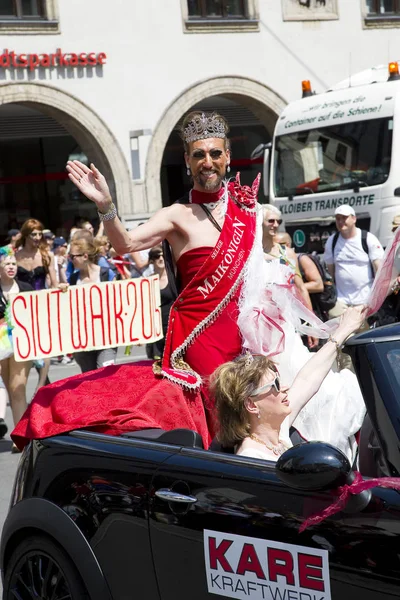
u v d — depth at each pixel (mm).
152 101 20359
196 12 20906
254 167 24266
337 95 14281
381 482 2816
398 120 13336
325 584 2842
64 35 19422
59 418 4090
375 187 13477
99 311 5078
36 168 23141
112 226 4203
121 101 20047
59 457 3785
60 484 3711
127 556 3430
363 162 13672
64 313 5023
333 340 4133
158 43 20406
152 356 8734
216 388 3596
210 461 3303
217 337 4387
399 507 2740
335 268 10094
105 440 3736
